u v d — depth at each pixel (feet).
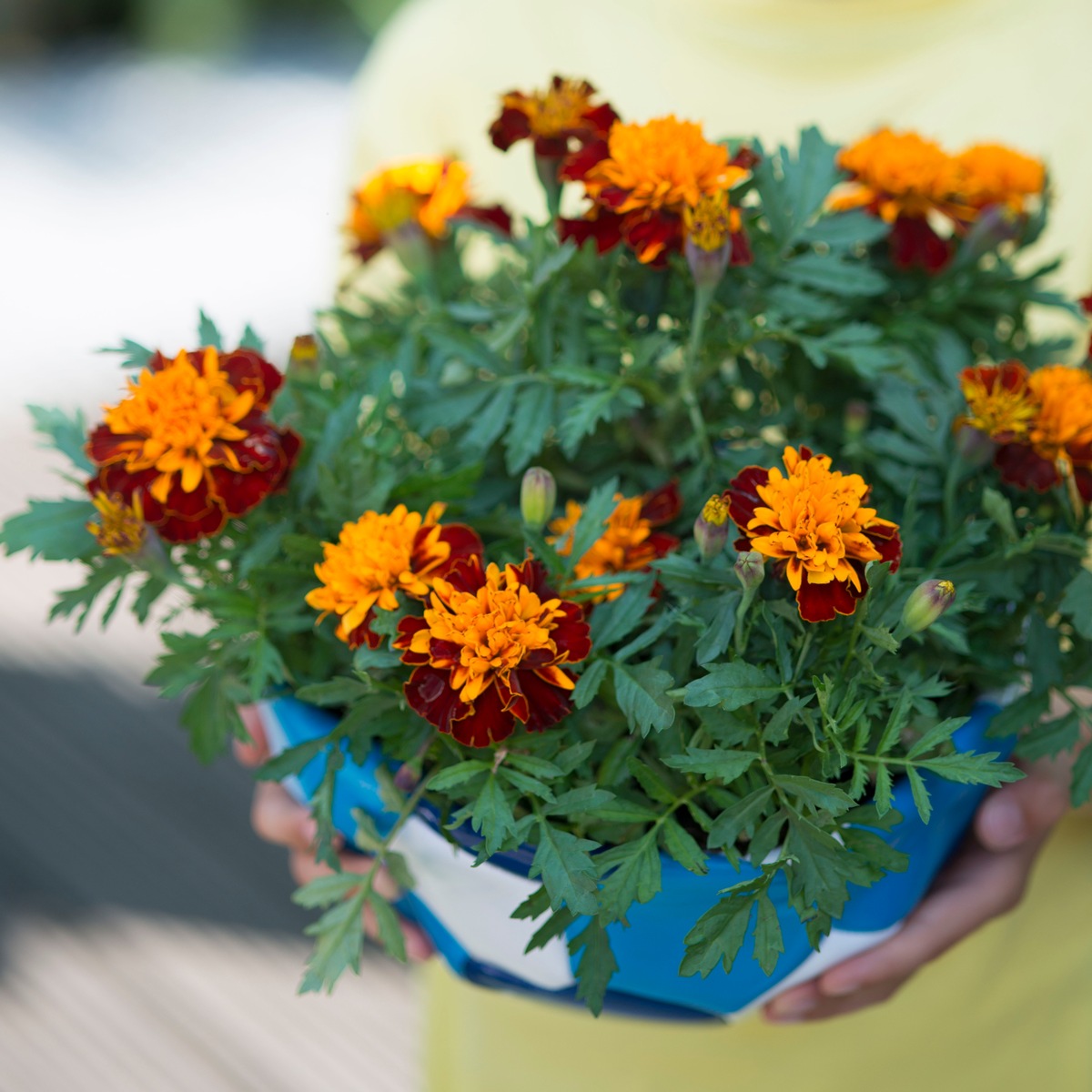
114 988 5.54
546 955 1.95
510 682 1.72
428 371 2.17
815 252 2.14
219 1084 5.15
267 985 5.58
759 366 2.17
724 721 1.76
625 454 2.13
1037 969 2.75
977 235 2.16
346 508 1.93
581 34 3.06
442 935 2.07
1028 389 1.95
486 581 1.76
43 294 11.00
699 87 2.98
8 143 14.32
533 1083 2.85
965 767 1.72
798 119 2.95
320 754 1.94
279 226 12.53
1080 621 1.88
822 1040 2.68
